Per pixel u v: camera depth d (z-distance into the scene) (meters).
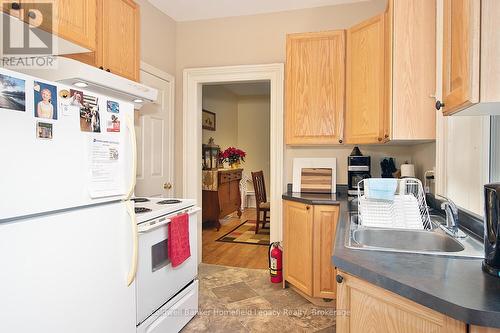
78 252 1.23
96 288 1.32
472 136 1.62
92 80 1.60
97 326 1.32
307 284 2.45
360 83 2.43
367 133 2.36
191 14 3.18
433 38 1.85
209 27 3.29
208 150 5.35
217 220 4.94
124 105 1.48
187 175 3.34
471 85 0.82
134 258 1.52
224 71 3.21
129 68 2.25
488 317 0.67
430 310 0.81
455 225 1.41
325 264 2.40
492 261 0.89
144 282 1.71
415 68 1.87
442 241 1.41
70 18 1.60
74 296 1.21
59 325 1.15
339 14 2.94
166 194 3.19
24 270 1.02
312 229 2.41
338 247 1.15
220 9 3.06
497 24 0.80
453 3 1.05
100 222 1.34
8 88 0.95
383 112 2.17
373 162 2.89
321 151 3.01
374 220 1.58
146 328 1.72
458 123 1.71
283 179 3.08
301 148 3.05
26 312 1.03
